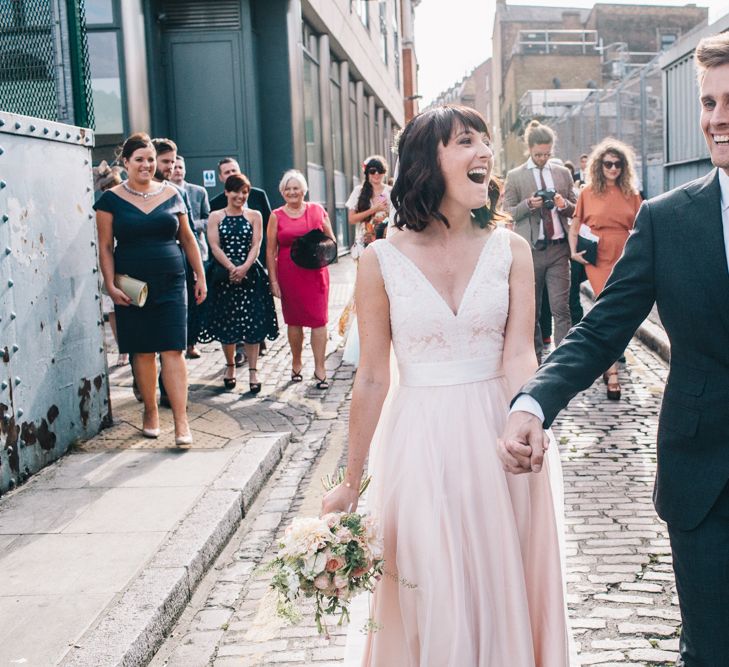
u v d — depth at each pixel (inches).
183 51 623.5
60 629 133.3
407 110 1258.0
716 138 84.7
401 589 94.8
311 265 308.0
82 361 243.1
